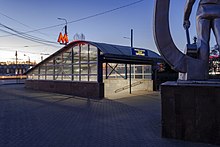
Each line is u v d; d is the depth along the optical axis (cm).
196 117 503
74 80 1585
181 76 635
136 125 662
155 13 559
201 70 571
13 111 917
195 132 504
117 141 509
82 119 754
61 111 914
